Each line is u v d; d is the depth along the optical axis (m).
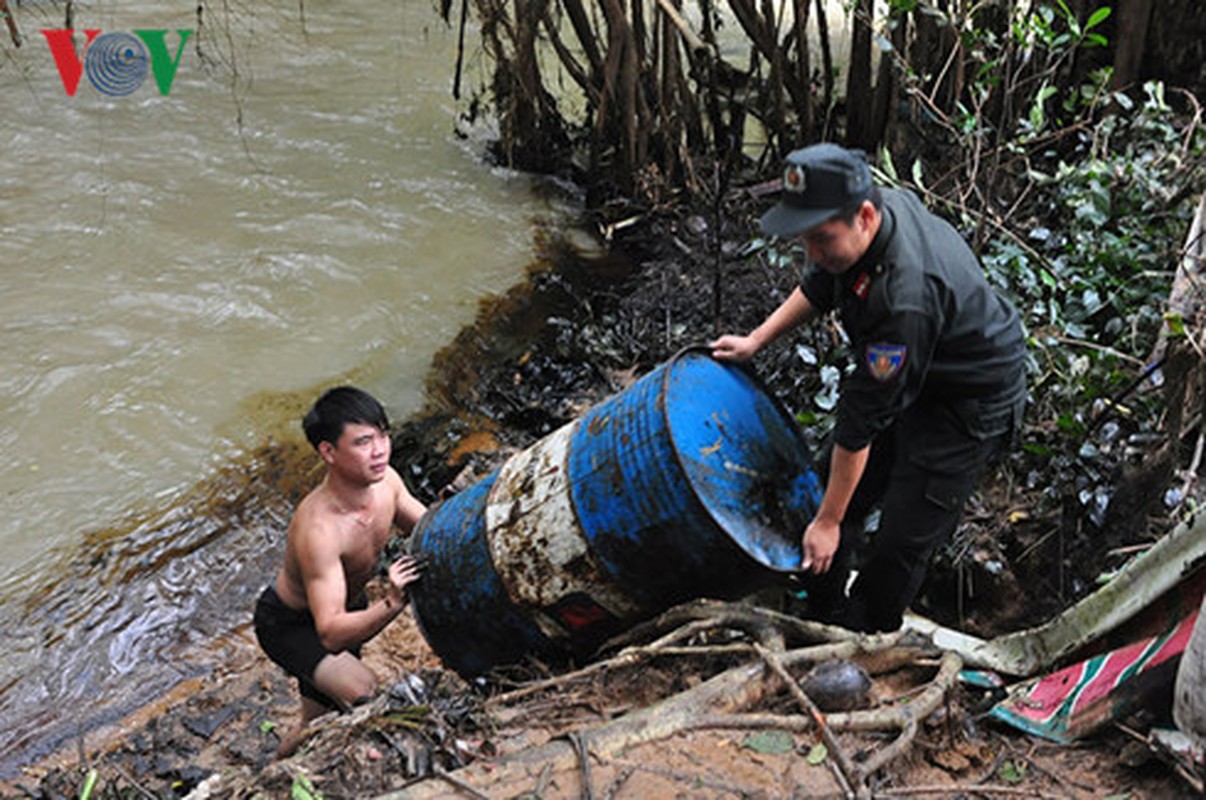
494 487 4.00
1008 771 3.16
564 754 3.11
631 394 3.72
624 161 8.23
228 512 5.97
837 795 2.98
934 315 3.30
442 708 3.41
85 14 10.52
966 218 5.70
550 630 3.95
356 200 8.38
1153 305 4.99
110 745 4.74
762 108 8.34
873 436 3.38
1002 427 3.63
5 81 9.46
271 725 4.77
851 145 8.25
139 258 7.66
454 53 10.36
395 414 6.59
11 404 6.49
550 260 7.93
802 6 7.73
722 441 3.64
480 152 9.05
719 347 3.79
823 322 6.10
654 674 3.69
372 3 11.17
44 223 7.90
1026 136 6.43
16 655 5.20
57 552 5.70
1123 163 5.58
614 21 7.68
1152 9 6.59
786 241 7.09
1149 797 2.96
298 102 9.52
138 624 5.38
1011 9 6.16
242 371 6.83
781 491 3.71
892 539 3.74
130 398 6.58
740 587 3.73
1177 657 3.04
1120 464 4.71
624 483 3.62
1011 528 4.87
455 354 7.05
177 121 9.12
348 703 4.20
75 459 6.21
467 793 3.01
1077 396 4.91
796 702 3.33
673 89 8.01
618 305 7.47
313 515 4.05
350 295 7.48
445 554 4.06
